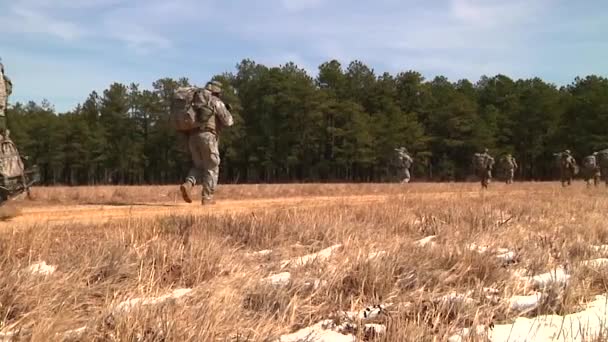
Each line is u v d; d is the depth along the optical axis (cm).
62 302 504
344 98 10769
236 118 9112
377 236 923
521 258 869
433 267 739
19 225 838
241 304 555
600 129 9812
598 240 1108
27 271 543
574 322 603
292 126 9606
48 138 9412
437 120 10394
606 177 3597
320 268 692
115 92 9769
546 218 1327
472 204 1484
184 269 645
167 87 9800
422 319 559
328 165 9688
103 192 2158
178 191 2153
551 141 10344
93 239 733
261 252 789
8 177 996
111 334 458
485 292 659
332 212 1134
